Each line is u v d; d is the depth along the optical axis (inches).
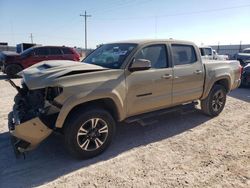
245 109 269.3
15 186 124.6
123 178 130.9
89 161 149.9
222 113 251.1
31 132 134.0
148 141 179.3
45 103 137.7
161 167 141.9
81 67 152.7
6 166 143.9
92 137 150.4
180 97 200.8
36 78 140.0
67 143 143.6
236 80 256.4
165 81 185.8
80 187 123.5
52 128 137.9
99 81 149.0
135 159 151.8
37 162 148.6
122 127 207.9
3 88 399.5
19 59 530.9
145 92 174.4
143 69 165.8
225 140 181.2
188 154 158.2
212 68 226.1
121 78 159.5
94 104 154.7
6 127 206.2
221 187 123.3
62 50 585.6
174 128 205.9
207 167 142.1
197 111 252.7
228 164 145.8
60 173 136.5
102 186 124.1
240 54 702.5
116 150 164.6
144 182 127.2
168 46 193.3
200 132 197.3
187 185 124.7
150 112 191.6
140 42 179.0
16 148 139.3
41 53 557.0
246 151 162.9
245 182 127.6
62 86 135.2
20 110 152.0
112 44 198.4
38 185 125.5
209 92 227.6
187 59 208.1
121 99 159.2
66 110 136.1
